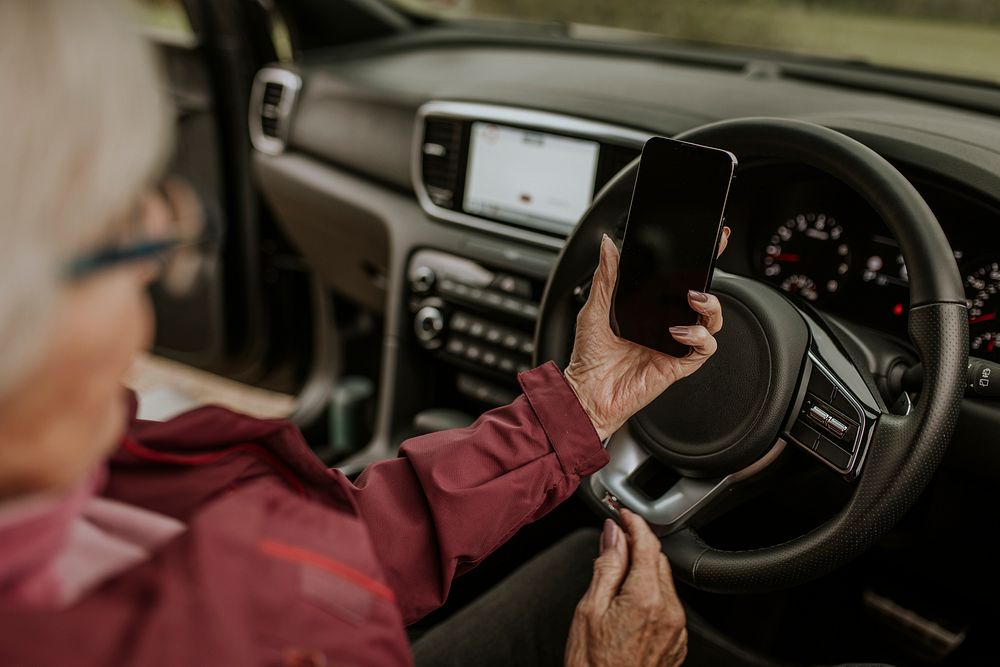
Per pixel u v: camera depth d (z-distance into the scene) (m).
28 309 0.30
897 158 0.94
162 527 0.45
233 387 2.27
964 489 1.03
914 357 0.92
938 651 1.28
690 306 0.70
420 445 0.67
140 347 0.38
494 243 1.41
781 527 1.10
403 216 1.51
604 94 1.36
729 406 0.85
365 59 1.71
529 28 1.82
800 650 1.39
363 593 0.45
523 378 0.71
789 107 1.31
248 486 0.49
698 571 0.86
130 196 0.33
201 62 1.74
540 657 0.86
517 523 0.67
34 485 0.35
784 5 1.53
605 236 0.73
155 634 0.36
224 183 1.84
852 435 0.80
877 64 1.45
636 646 0.73
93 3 0.32
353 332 1.93
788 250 1.11
